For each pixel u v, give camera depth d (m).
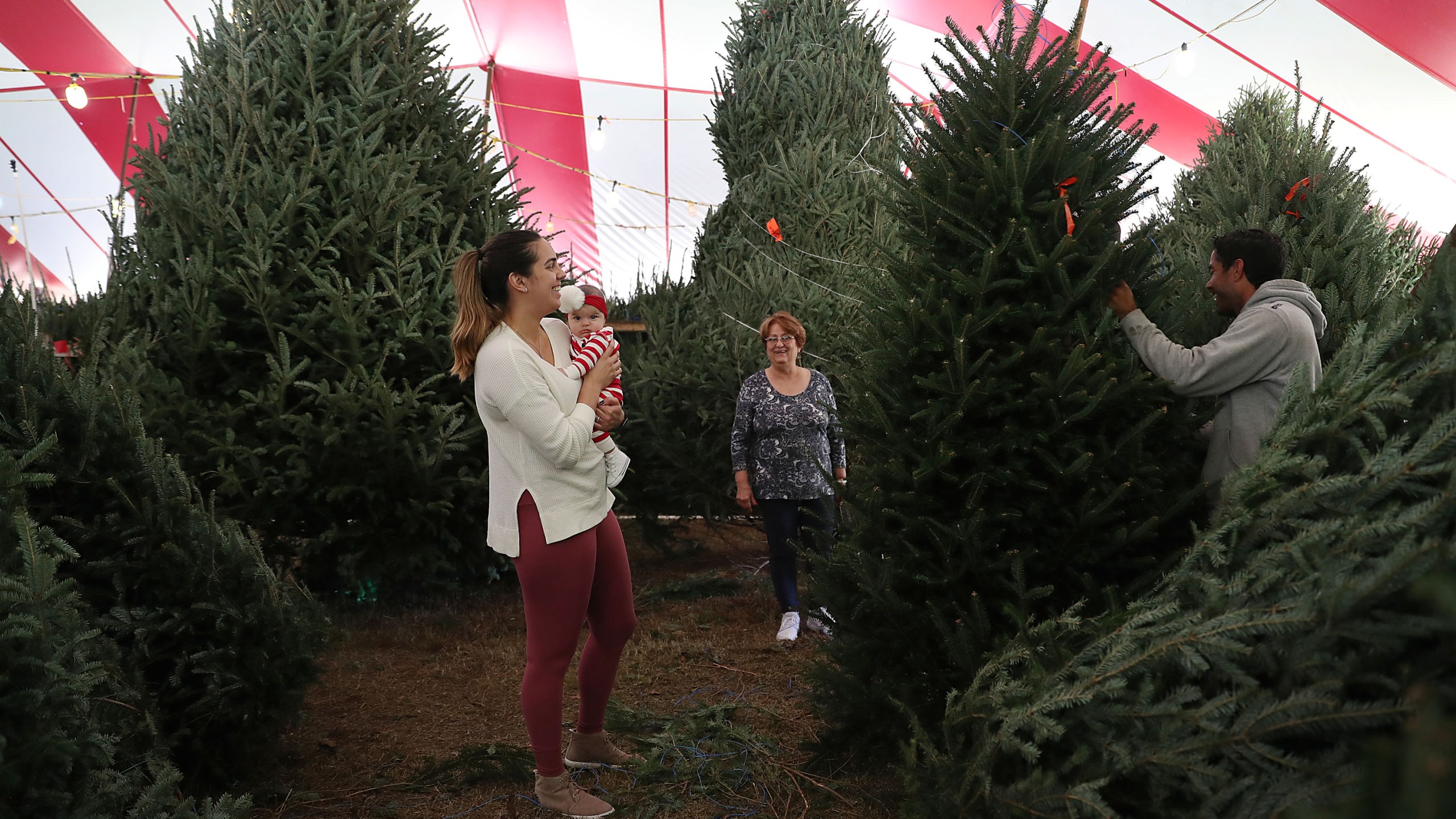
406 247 5.03
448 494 4.90
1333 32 7.76
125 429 2.65
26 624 1.78
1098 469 2.54
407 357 4.95
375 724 3.59
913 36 10.52
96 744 1.89
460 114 5.57
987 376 2.62
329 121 4.91
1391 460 1.70
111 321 4.28
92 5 8.80
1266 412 2.60
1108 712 1.87
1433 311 1.90
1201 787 1.62
